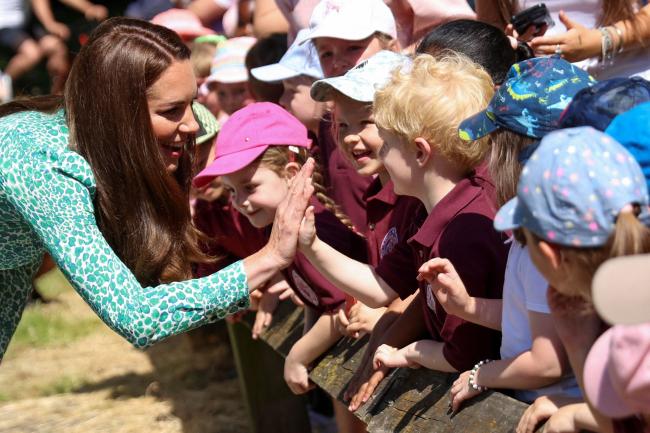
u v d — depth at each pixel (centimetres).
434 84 261
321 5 388
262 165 329
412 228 292
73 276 277
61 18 1017
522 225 183
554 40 329
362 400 288
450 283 240
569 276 180
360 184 363
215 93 546
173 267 312
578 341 197
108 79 288
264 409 451
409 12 414
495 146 236
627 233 170
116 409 525
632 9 337
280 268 279
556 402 216
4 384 579
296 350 347
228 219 395
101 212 298
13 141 289
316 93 320
